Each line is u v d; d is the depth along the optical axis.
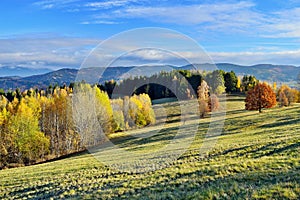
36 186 15.41
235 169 11.77
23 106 39.09
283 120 34.16
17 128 37.59
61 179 15.84
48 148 37.69
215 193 8.61
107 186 11.78
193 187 9.97
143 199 9.15
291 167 11.04
